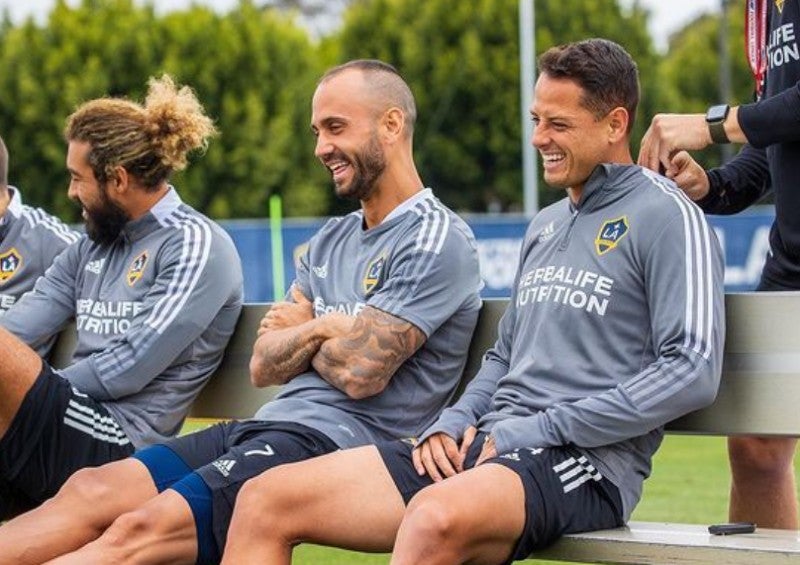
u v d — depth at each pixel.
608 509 4.86
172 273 6.02
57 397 5.75
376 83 5.57
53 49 39.25
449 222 5.53
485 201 43.53
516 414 5.02
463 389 5.70
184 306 5.97
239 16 40.56
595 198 5.09
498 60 42.00
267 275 25.47
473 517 4.49
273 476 4.81
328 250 5.79
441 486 4.56
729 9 46.66
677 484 10.38
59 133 39.09
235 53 39.75
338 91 5.56
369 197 5.61
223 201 39.38
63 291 6.48
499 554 4.66
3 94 39.16
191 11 40.34
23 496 5.95
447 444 5.05
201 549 5.07
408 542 4.48
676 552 4.58
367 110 5.54
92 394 5.96
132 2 40.06
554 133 5.11
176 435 6.21
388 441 5.48
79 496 5.29
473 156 42.75
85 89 38.84
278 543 4.79
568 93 5.08
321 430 5.36
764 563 4.46
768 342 5.11
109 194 6.13
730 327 5.18
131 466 5.39
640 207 4.98
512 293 5.41
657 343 4.88
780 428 5.07
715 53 46.50
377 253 5.57
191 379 6.14
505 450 4.84
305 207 40.56
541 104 5.13
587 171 5.12
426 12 42.66
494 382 5.30
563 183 5.14
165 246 6.11
